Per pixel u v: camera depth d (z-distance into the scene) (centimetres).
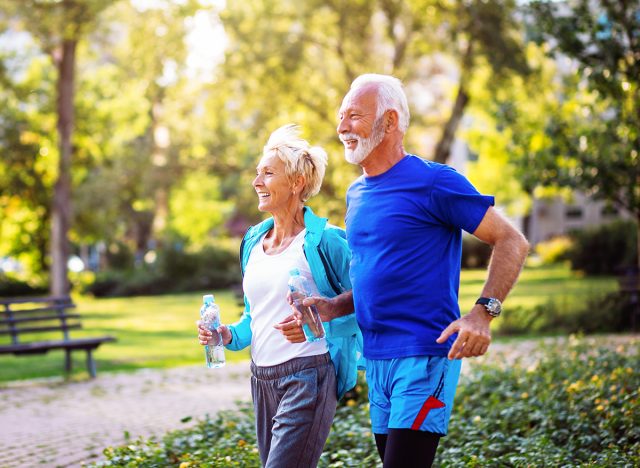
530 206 5384
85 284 4359
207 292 4294
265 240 468
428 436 405
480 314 389
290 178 451
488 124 3100
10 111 3872
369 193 422
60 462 734
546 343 1456
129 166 3850
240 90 2839
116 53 3462
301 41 2764
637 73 1174
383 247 413
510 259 395
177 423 912
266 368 449
